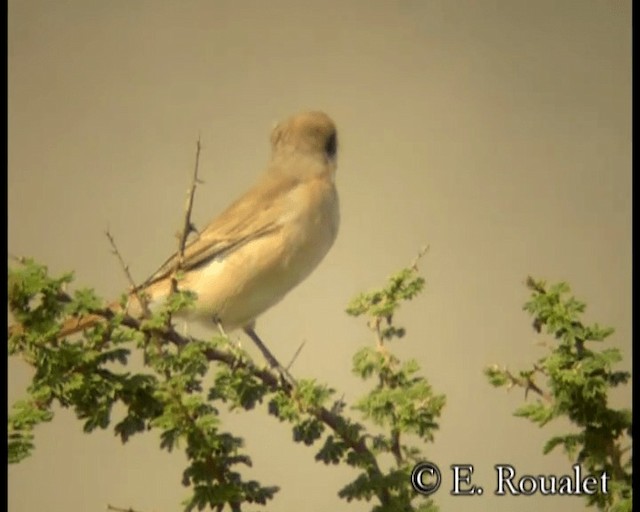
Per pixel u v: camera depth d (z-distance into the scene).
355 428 4.03
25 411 3.73
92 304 3.78
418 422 3.96
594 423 3.87
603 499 3.89
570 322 3.85
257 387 4.02
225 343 4.00
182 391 3.69
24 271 3.77
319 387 4.01
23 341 3.77
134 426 3.86
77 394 3.81
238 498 3.76
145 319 4.04
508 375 3.90
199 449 3.65
